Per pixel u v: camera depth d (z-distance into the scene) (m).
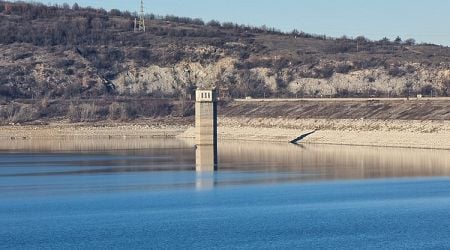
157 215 194.75
